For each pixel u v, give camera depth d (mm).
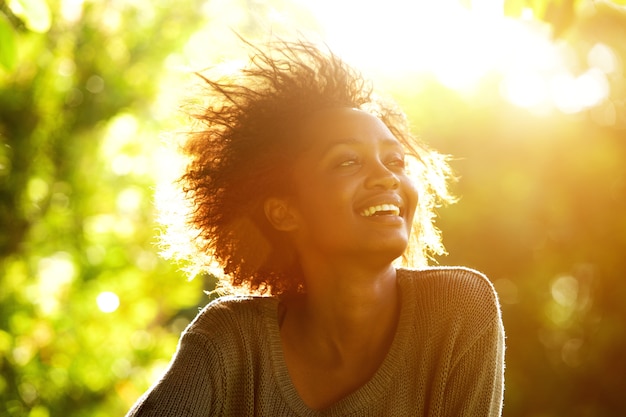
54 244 6305
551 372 9594
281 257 2387
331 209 2193
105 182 6492
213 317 2320
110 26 6211
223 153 2404
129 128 6469
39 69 5949
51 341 5891
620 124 9414
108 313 6336
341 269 2209
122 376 6320
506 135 9297
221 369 2254
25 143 6121
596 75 9016
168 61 6301
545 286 9492
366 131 2223
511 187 9359
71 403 6039
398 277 2322
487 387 2299
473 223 9367
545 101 9227
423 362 2250
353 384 2242
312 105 2355
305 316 2307
